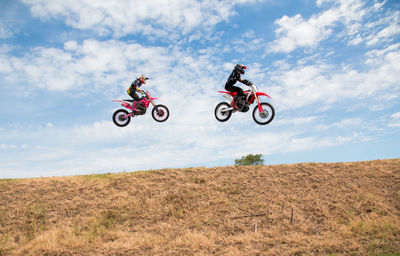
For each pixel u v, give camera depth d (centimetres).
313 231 987
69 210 1178
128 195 1298
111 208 1195
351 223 1027
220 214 1130
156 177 1471
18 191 1324
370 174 1448
